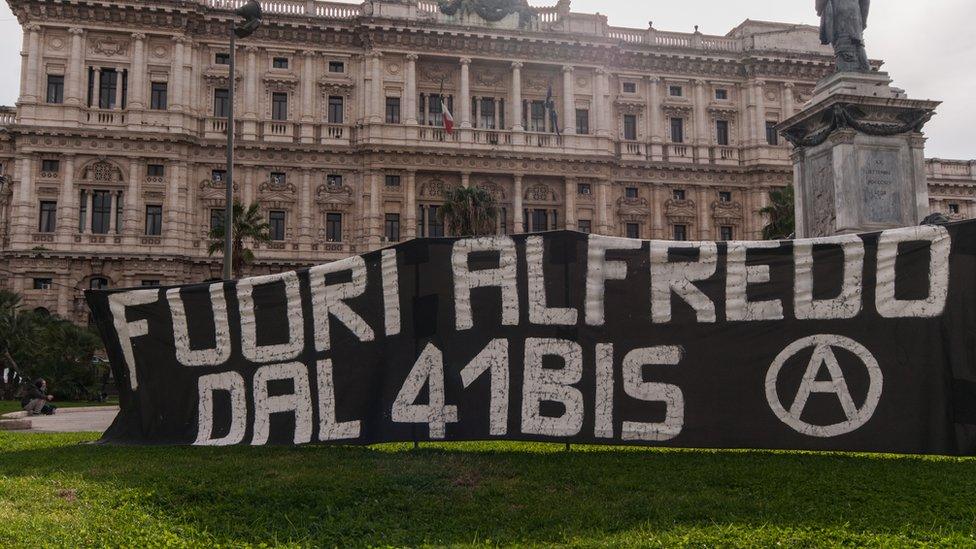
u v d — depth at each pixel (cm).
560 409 1110
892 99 1797
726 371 1101
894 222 1791
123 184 5044
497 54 5666
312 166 5369
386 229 5422
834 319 1091
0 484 957
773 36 6206
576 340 1123
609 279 1135
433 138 5500
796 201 1988
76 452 1199
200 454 1138
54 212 5003
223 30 5322
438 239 1178
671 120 6122
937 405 1045
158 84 5197
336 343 1190
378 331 1178
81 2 4988
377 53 5466
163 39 5200
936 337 1060
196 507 873
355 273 1199
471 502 888
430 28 5462
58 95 5056
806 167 1955
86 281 4984
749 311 1111
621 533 772
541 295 1140
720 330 1111
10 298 4353
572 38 5694
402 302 1173
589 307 1131
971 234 1071
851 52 1908
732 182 6059
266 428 1195
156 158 5084
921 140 1831
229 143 2273
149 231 5091
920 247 1084
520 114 5659
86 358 4300
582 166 5694
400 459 1095
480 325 1146
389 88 5506
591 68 5825
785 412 1080
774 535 756
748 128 6122
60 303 4891
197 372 1238
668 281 1129
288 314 1216
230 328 1234
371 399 1161
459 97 5662
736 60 6084
